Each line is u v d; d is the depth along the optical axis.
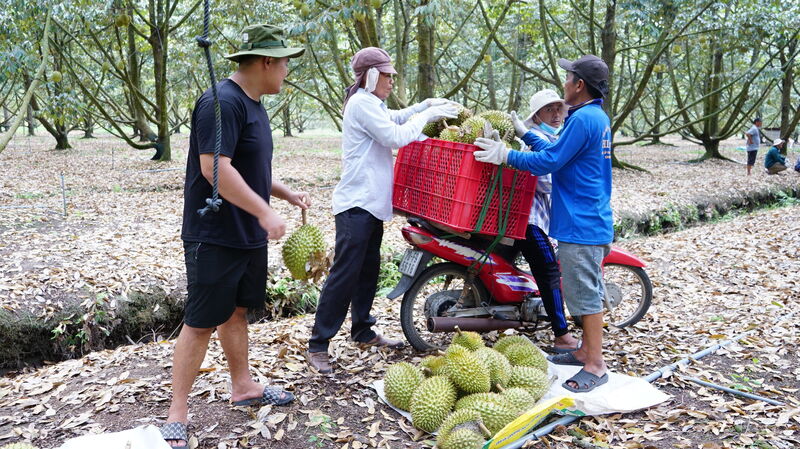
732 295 5.80
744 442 3.09
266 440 3.12
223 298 2.91
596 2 16.81
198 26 15.52
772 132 27.56
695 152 24.91
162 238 7.57
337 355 4.18
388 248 7.37
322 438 3.17
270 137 3.11
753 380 3.87
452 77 26.48
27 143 26.84
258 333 4.76
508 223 3.93
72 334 5.12
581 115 3.44
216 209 2.67
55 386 3.80
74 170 15.34
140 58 22.69
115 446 2.85
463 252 4.17
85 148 23.98
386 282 6.57
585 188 3.55
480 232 3.87
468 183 3.73
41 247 6.79
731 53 19.73
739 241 8.05
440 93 24.45
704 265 6.91
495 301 4.45
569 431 3.25
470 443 2.82
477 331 4.40
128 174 14.51
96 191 11.78
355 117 3.73
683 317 5.19
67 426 3.24
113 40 16.86
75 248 6.81
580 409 3.32
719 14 13.66
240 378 3.42
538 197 4.27
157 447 2.85
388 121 3.69
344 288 3.87
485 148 3.57
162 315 5.61
